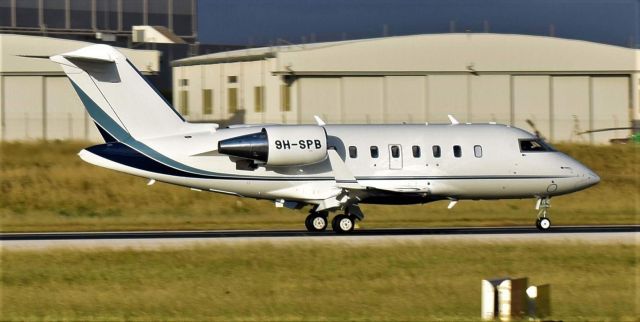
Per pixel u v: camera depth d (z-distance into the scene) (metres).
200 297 82.31
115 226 147.00
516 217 158.75
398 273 93.62
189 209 173.12
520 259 101.56
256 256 101.38
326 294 83.88
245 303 80.19
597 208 173.38
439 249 106.19
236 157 127.81
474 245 109.25
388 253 103.56
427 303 80.38
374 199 127.88
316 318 74.38
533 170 134.88
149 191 181.12
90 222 155.12
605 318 76.38
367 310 77.62
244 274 92.38
